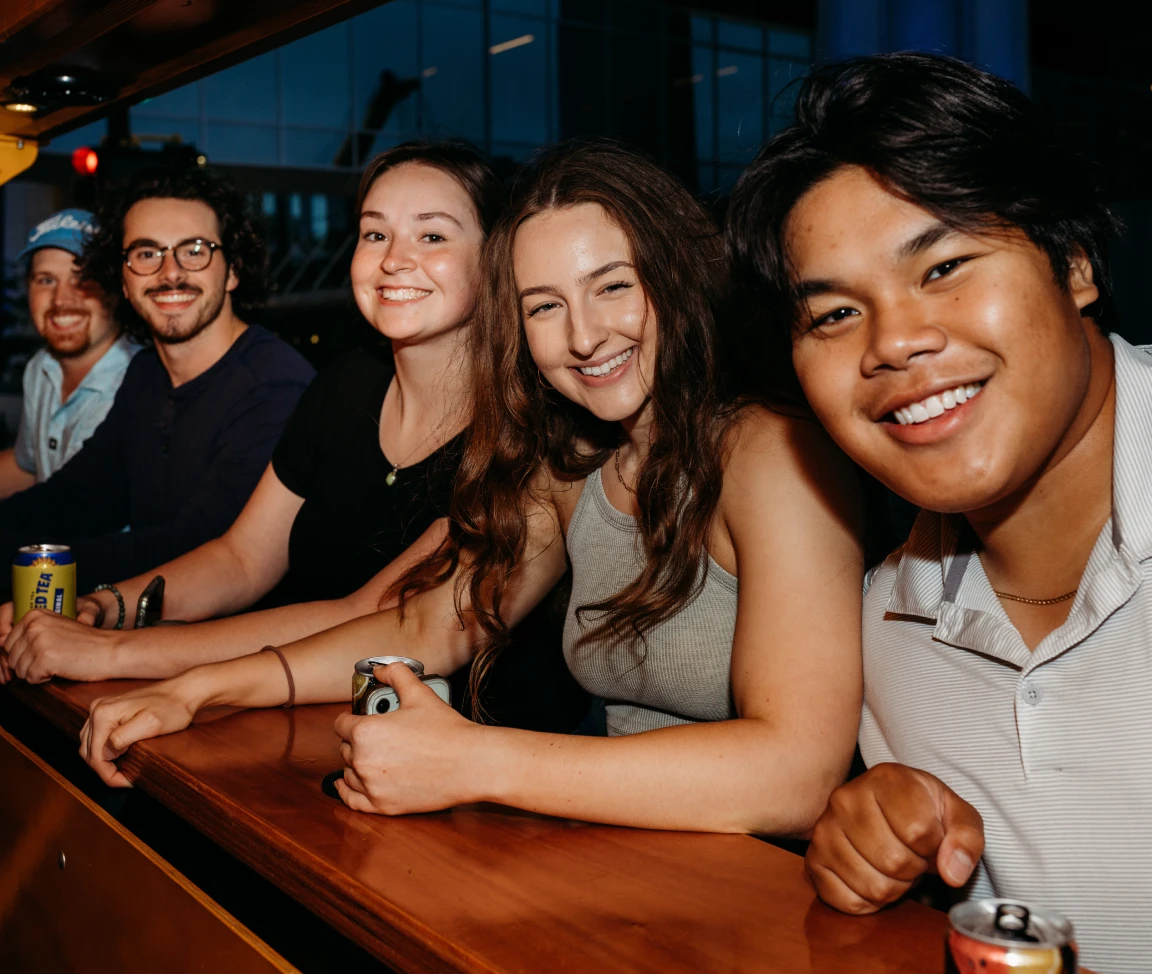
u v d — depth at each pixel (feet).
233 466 8.66
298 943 5.29
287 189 62.59
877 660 3.73
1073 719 3.11
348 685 5.13
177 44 5.80
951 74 2.79
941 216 2.70
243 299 9.53
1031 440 2.80
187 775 4.11
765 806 3.52
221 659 5.56
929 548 3.59
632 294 4.33
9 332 34.81
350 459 6.81
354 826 3.60
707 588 4.44
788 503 3.98
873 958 2.69
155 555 8.38
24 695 5.47
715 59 75.92
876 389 2.87
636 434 4.65
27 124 7.45
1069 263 2.83
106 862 4.53
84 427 10.95
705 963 2.67
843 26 12.14
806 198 2.89
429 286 6.28
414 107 66.54
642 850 3.39
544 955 2.70
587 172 4.33
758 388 4.30
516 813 3.74
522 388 4.93
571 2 72.08
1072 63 54.75
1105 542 3.04
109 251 9.64
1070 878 3.13
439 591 5.39
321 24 5.49
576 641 4.91
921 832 2.78
